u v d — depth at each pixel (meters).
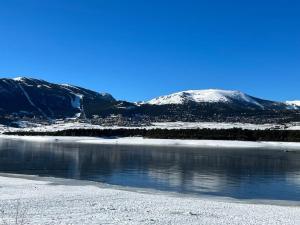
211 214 26.92
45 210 26.72
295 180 51.09
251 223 23.98
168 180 49.91
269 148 135.38
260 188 44.28
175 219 24.52
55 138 195.25
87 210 27.11
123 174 55.62
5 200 30.58
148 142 167.75
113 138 189.25
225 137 168.00
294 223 24.34
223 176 54.59
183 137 173.88
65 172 57.34
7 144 141.50
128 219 23.94
